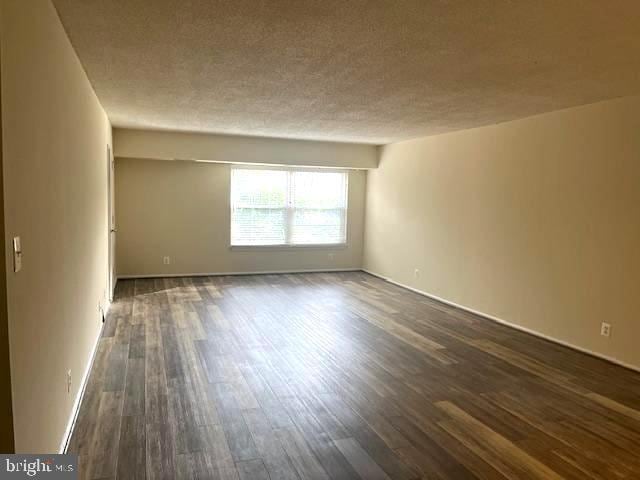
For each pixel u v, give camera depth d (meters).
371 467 2.38
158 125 6.04
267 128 6.11
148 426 2.74
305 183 8.17
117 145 6.54
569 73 3.23
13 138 1.52
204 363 3.79
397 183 7.40
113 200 6.52
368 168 8.01
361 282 7.55
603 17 2.26
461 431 2.78
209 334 4.58
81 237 3.17
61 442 2.40
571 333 4.41
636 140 3.82
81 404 3.01
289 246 8.15
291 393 3.26
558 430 2.83
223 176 7.62
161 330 4.67
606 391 3.43
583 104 4.22
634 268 3.86
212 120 5.53
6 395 1.46
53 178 2.22
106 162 5.22
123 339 4.36
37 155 1.88
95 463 2.35
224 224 7.71
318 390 3.32
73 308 2.81
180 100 4.38
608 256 4.06
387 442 2.63
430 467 2.40
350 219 8.49
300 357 3.99
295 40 2.69
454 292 6.04
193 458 2.42
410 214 7.04
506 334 4.82
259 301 6.05
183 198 7.45
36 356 1.83
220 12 2.31
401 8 2.21
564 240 4.47
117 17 2.39
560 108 4.41
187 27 2.52
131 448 2.50
